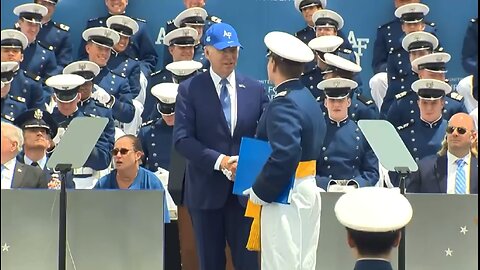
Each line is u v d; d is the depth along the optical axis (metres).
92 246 9.77
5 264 9.67
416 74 16.58
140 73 16.98
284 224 9.16
